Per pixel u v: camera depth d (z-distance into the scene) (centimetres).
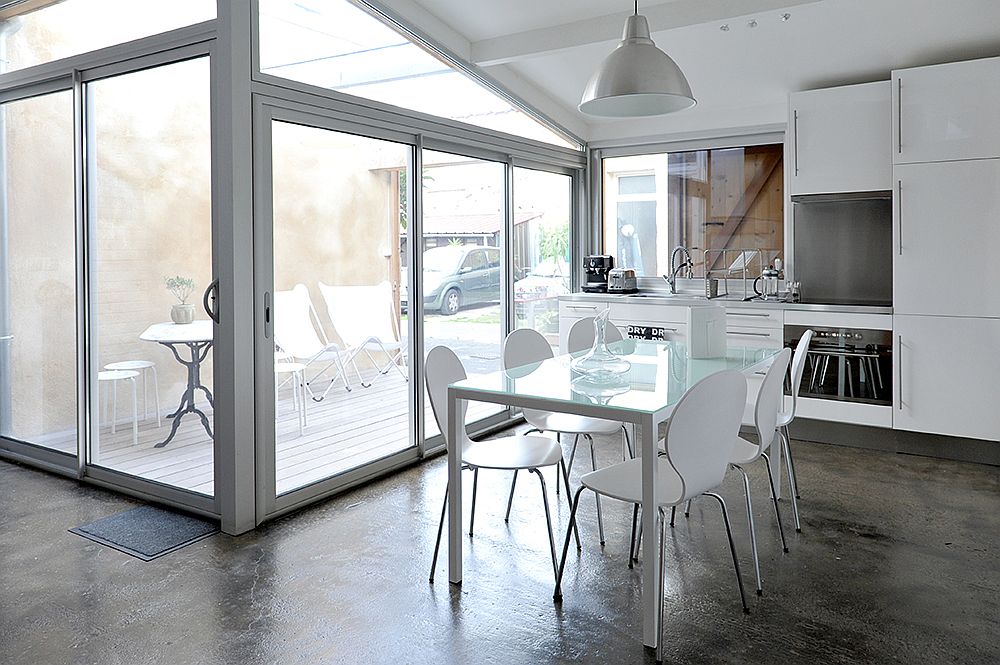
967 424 464
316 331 403
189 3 357
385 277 450
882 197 506
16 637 258
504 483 434
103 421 420
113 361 412
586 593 291
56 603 283
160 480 393
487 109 539
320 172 401
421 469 462
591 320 468
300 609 278
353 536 350
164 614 274
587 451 504
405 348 468
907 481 432
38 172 442
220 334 351
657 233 646
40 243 445
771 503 396
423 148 477
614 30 460
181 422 379
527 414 388
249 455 357
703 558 325
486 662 242
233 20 339
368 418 440
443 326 505
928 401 475
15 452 476
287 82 370
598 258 641
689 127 610
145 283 389
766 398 304
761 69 517
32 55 434
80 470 429
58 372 443
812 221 552
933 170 464
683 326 563
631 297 587
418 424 479
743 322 537
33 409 461
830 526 362
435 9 463
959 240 459
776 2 413
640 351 400
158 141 378
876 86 492
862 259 538
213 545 339
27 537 349
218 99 344
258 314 360
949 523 364
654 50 314
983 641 253
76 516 377
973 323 459
